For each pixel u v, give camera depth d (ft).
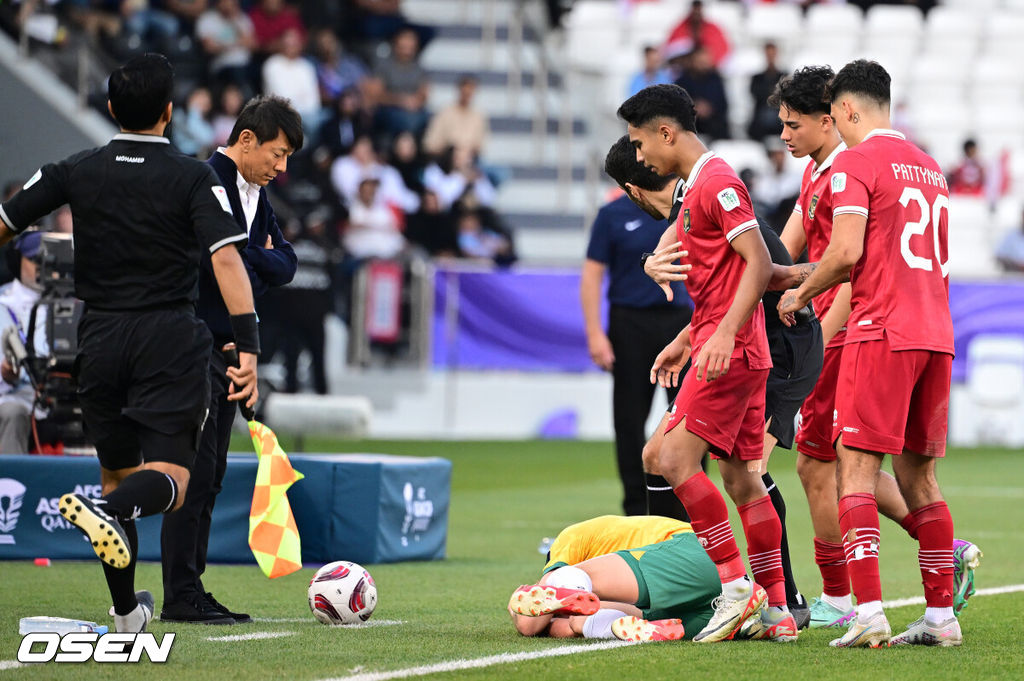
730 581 57.98
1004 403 200.95
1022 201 244.63
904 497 60.90
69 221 115.55
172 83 52.95
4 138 195.72
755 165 221.87
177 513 62.85
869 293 59.06
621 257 98.89
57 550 84.74
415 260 194.18
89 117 197.77
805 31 268.82
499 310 195.72
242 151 64.18
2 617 62.69
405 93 225.97
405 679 48.52
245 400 53.31
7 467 84.53
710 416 57.26
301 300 178.60
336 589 62.85
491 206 220.23
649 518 63.93
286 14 226.38
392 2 238.07
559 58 266.16
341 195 198.59
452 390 195.31
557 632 59.62
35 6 198.39
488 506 124.77
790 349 64.90
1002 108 259.80
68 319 84.38
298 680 48.08
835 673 50.85
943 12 278.87
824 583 67.41
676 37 248.11
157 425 51.47
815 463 66.39
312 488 84.43
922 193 59.26
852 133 61.00
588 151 255.29
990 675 50.93
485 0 268.62
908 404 58.65
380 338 193.88
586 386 197.47
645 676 49.67
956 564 61.05
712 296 57.67
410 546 88.38
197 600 63.16
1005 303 201.67
